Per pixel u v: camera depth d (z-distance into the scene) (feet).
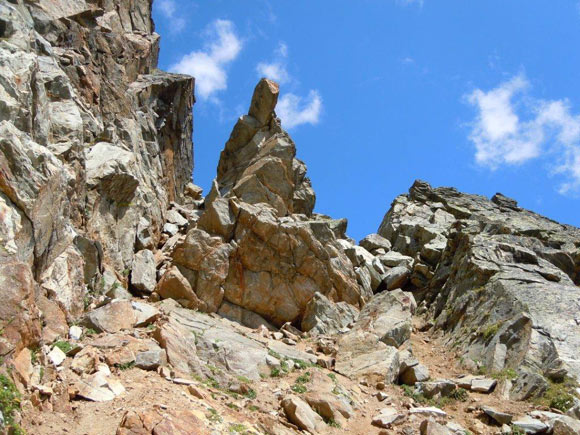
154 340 48.75
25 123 49.75
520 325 61.62
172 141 102.01
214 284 67.92
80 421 34.17
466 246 86.33
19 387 33.65
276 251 73.36
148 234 74.13
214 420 37.60
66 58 74.23
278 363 53.67
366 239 115.96
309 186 104.12
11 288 36.60
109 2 96.68
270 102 100.12
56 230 49.03
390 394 53.26
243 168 95.45
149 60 103.55
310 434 41.70
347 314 73.20
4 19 57.06
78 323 49.49
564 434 44.47
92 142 71.15
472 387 55.06
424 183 139.54
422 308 85.97
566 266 86.53
